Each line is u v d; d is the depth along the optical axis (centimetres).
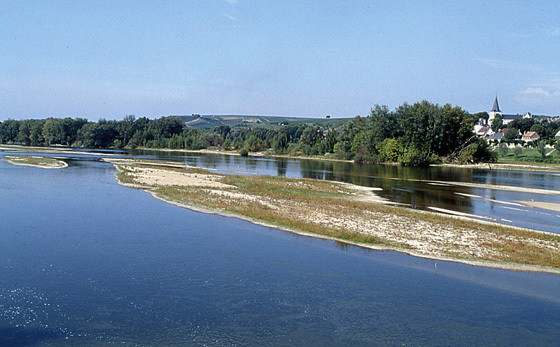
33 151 13088
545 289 1991
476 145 11475
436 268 2230
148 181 5406
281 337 1461
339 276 2070
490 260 2375
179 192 4391
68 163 8519
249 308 1678
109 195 4228
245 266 2169
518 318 1680
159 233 2755
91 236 2625
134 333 1448
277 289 1881
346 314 1659
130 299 1723
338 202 4091
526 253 2503
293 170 8688
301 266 2197
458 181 7031
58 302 1670
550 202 4775
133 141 19288
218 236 2727
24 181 5184
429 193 5234
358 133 13950
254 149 17612
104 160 9719
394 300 1809
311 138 16800
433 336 1512
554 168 10625
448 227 3112
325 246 2572
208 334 1460
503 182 7000
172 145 18812
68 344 1361
